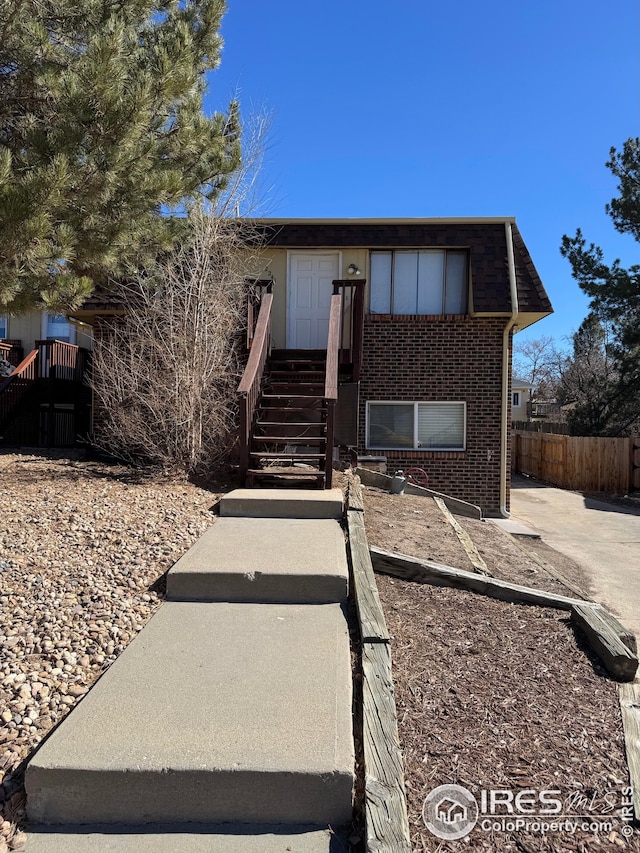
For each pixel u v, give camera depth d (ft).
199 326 25.21
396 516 22.84
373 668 10.57
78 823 7.87
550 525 37.99
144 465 27.14
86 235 19.98
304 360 32.50
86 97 17.70
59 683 10.25
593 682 11.32
